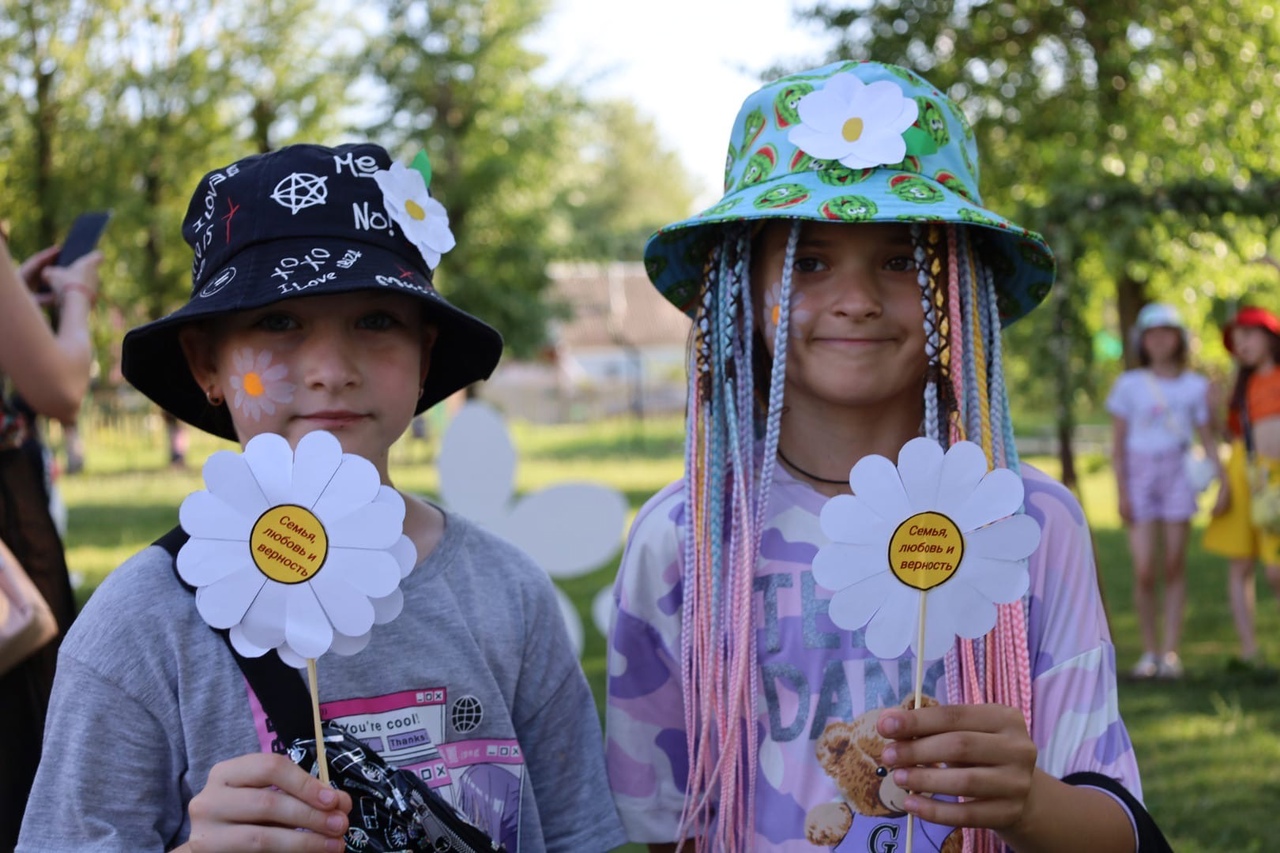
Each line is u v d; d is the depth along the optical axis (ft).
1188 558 29.45
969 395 5.35
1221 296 29.43
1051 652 5.19
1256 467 17.71
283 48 52.19
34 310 6.74
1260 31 28.43
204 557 4.44
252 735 4.78
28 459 6.95
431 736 5.03
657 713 5.79
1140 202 21.03
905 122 5.31
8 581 6.09
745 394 5.62
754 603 5.50
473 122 61.31
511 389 108.68
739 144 5.89
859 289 5.30
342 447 5.03
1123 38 29.22
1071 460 23.03
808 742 5.32
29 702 6.42
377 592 4.48
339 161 5.23
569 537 10.93
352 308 5.08
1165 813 11.69
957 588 4.62
